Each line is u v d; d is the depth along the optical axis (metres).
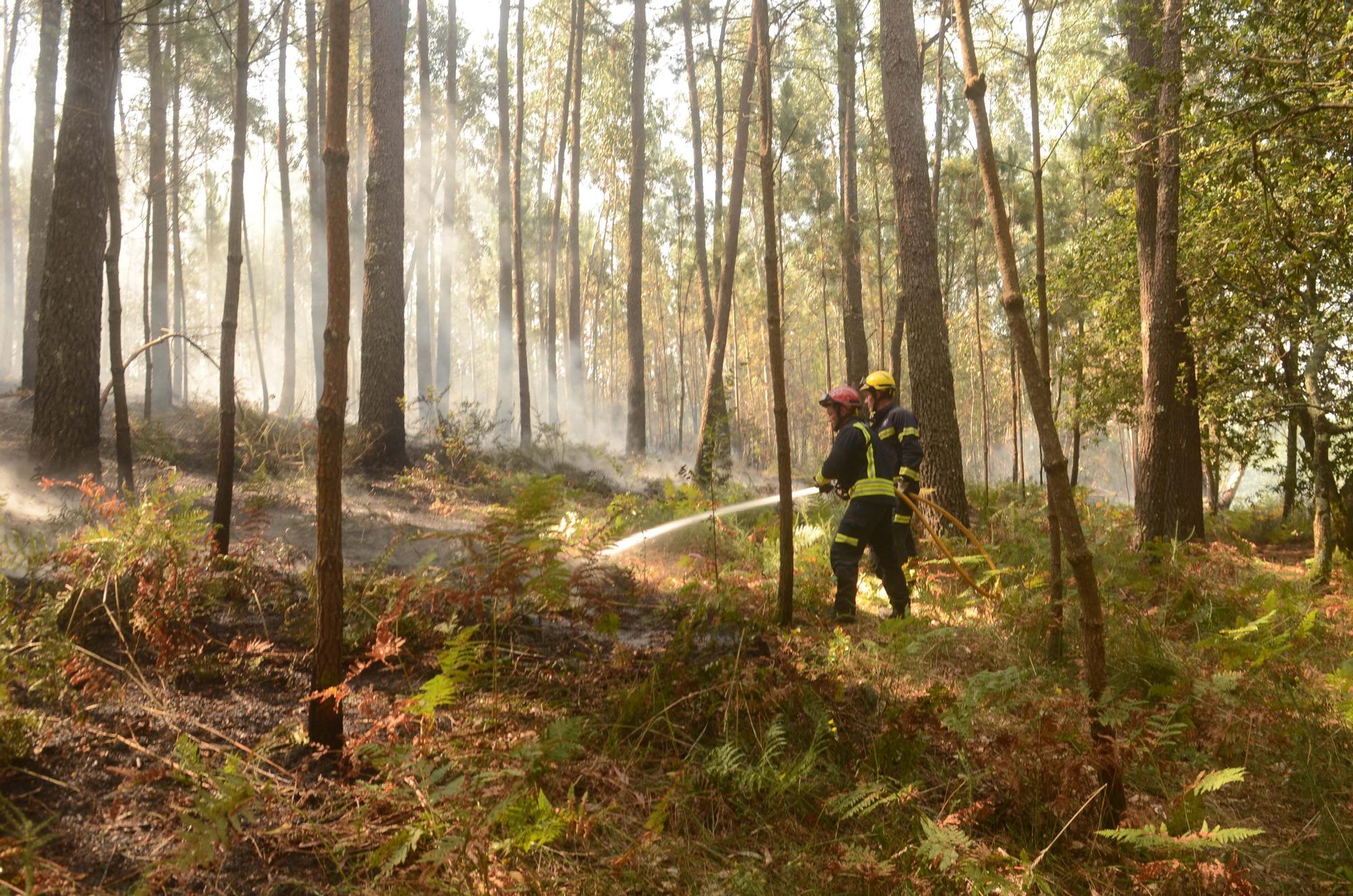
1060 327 17.84
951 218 20.97
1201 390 10.85
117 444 5.98
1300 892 2.74
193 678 3.71
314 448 10.31
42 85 14.84
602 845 2.76
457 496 9.78
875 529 5.87
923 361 9.20
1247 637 5.18
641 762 3.33
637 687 3.72
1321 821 3.06
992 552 7.64
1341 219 8.29
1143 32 9.10
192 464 8.95
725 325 13.80
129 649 3.88
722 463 12.58
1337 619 5.99
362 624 4.29
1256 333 10.59
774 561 7.04
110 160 6.06
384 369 11.02
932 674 4.55
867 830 2.98
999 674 3.50
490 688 3.85
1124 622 5.30
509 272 20.91
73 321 7.81
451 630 4.12
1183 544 8.66
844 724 3.70
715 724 3.59
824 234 22.44
